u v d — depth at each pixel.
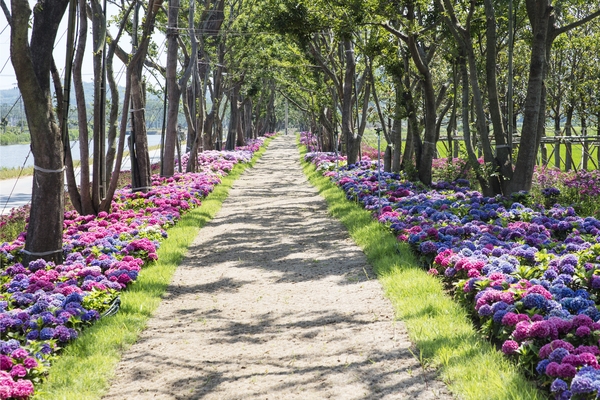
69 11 12.12
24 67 10.34
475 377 5.86
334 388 6.14
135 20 19.47
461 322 7.54
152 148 70.62
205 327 8.45
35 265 10.59
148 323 8.70
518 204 14.01
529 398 5.29
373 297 9.25
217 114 40.28
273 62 34.88
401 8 21.61
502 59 29.25
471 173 20.73
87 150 16.00
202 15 30.22
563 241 11.20
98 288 9.21
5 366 6.32
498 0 18.41
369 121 28.58
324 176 27.67
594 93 27.75
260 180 30.42
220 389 6.33
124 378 6.75
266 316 8.82
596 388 5.01
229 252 13.40
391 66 21.67
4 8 11.62
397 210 15.04
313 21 20.50
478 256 9.40
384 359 6.77
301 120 101.31
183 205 17.83
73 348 7.36
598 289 7.97
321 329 8.02
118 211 16.92
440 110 32.97
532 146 16.47
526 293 7.39
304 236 14.84
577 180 18.14
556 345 5.96
